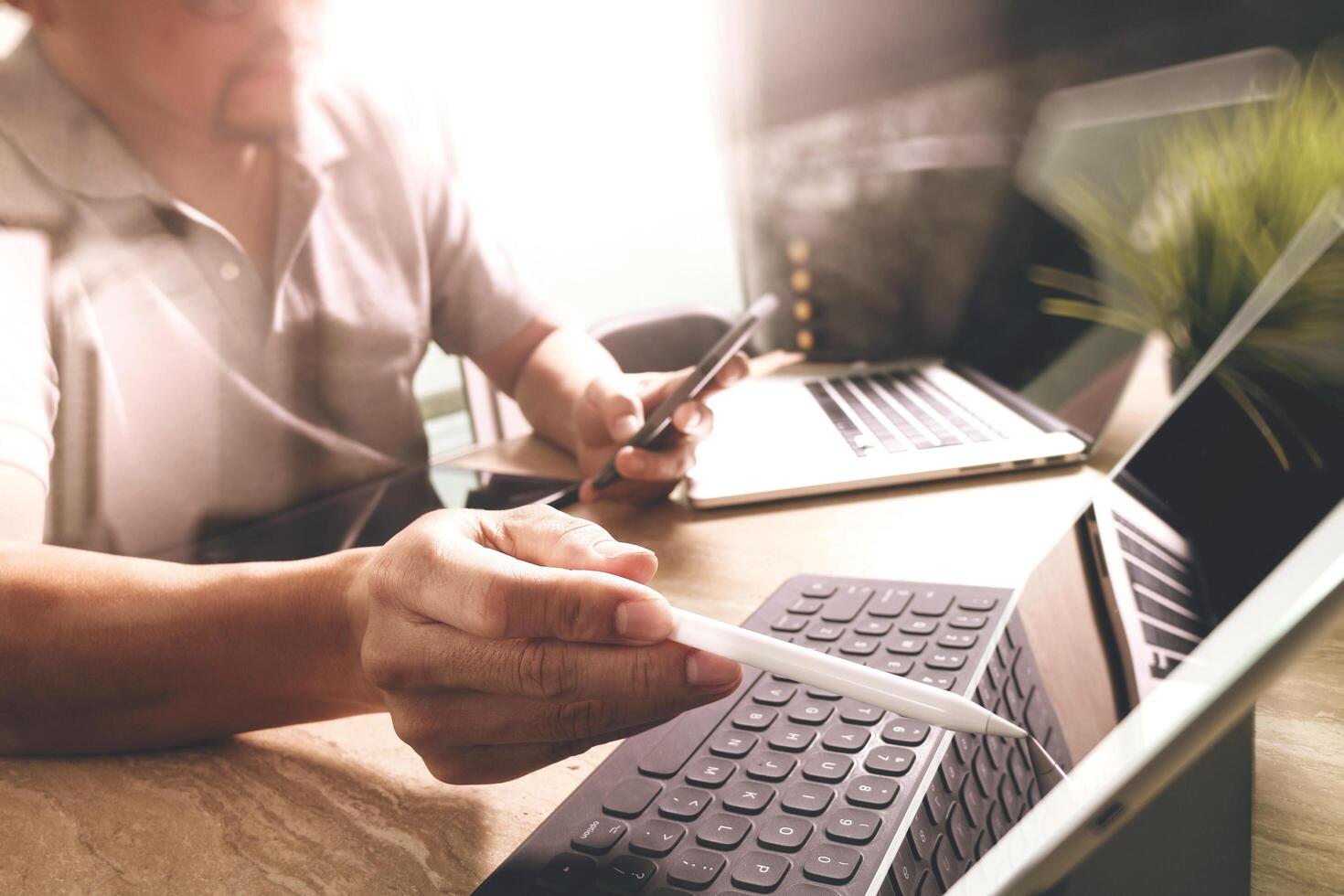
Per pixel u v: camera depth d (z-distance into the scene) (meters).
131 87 1.02
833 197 1.08
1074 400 0.84
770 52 1.86
